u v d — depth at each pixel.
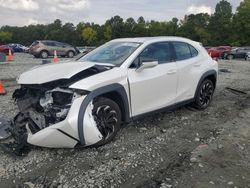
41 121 4.71
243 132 6.05
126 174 4.30
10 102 7.99
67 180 4.13
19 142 4.71
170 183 4.09
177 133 5.86
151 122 6.41
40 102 4.86
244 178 4.26
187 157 4.85
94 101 4.93
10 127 5.07
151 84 5.75
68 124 4.46
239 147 5.28
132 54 5.67
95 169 4.41
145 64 5.45
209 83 7.45
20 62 22.27
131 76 5.43
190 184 4.07
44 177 4.20
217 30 89.69
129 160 4.69
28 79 4.98
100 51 6.24
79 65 5.23
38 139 4.52
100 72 5.14
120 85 5.20
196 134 5.84
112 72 5.21
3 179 4.14
